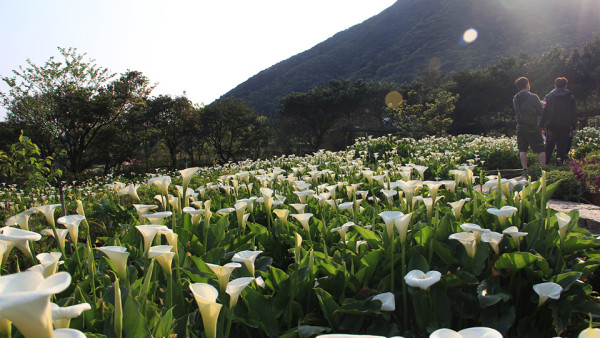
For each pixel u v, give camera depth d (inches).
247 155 2098.9
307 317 86.3
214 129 1982.0
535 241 107.3
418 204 149.6
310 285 92.6
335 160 430.3
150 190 300.4
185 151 2001.7
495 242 90.7
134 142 1507.1
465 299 94.5
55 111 1125.7
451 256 102.0
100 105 1189.1
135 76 1401.3
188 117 1771.7
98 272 104.4
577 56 1878.7
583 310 90.9
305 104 2186.3
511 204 130.5
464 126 2149.4
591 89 1870.1
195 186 369.7
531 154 522.6
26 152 258.7
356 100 2213.3
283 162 536.1
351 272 98.9
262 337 87.1
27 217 93.1
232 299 68.4
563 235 99.7
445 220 110.8
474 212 120.0
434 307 89.3
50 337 36.3
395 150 455.5
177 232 123.1
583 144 536.4
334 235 135.8
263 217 166.2
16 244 76.9
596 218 194.9
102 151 1389.0
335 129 2335.1
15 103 1125.7
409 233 117.1
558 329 87.5
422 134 1355.8
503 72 2092.8
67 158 1225.4
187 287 95.5
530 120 379.9
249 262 85.4
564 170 305.6
